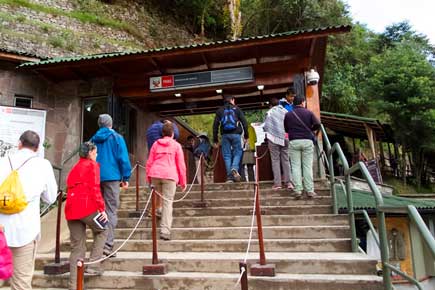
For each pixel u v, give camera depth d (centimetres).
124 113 1080
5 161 389
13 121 928
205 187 758
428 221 1012
